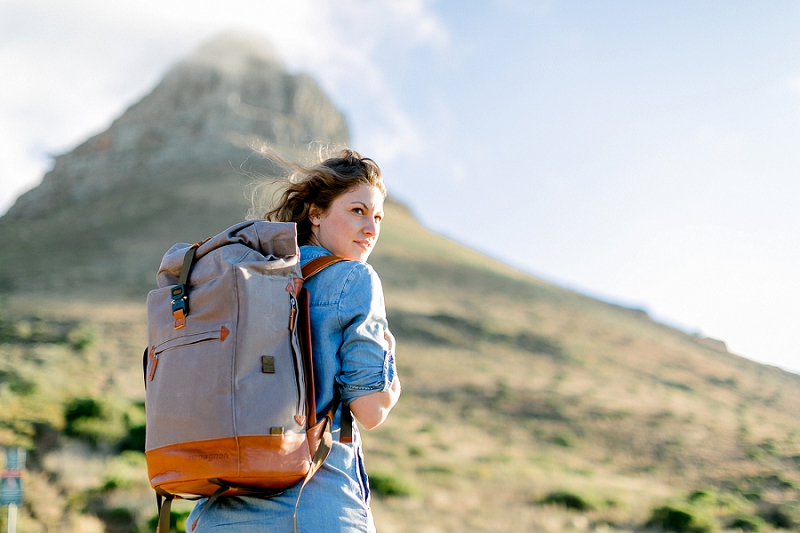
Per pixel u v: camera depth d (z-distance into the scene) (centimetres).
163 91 14238
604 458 2591
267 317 171
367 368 184
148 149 11744
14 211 10162
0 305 4147
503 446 2619
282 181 220
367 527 183
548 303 6338
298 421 168
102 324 3862
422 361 3981
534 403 3303
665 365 4494
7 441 1516
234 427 161
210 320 171
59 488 1295
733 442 2772
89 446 1631
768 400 3788
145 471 1484
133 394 2411
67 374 2520
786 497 2036
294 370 171
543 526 1511
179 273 185
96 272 5691
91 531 1105
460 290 6334
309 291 191
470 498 1703
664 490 2089
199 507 188
